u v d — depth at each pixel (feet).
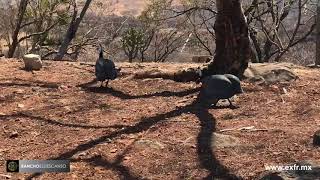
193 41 71.31
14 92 26.27
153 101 25.02
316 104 23.61
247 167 16.69
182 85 27.71
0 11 66.39
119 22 78.84
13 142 19.79
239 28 27.07
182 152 18.22
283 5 57.41
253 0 52.90
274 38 60.95
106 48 73.97
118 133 20.49
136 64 34.50
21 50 71.92
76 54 69.21
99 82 28.94
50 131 20.95
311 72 29.94
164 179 16.15
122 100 25.35
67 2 61.72
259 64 29.58
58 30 68.28
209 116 22.34
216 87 23.15
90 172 16.83
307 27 69.77
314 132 19.75
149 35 73.31
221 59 27.66
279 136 19.45
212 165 17.03
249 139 19.30
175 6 70.23
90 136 20.22
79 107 24.16
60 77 30.09
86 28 75.36
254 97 25.07
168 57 75.97
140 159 17.78
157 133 20.30
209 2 57.11
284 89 26.08
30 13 63.67
